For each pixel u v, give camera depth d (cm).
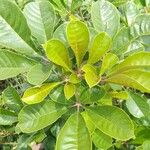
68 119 44
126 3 59
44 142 64
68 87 44
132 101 55
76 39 41
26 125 45
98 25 50
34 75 43
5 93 57
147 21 49
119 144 59
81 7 67
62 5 63
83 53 43
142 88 40
